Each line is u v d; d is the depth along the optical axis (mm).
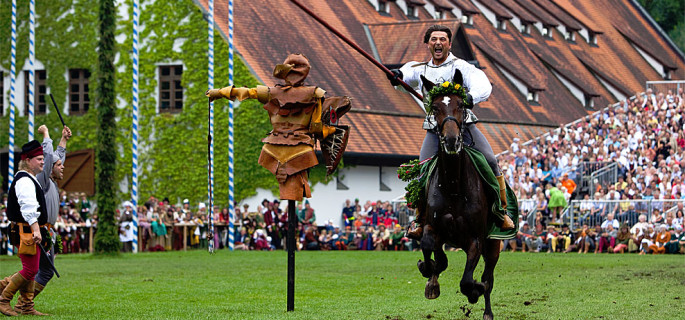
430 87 14820
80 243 44219
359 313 17516
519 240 43406
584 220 43906
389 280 25688
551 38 83625
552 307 18438
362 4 69250
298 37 60312
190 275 27484
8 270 29734
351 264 33031
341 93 58250
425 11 73688
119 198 55500
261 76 53781
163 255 39500
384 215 49375
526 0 84312
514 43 77875
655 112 57281
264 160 17312
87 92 56812
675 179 45969
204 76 54406
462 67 15750
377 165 56719
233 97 17094
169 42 55219
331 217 53938
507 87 72375
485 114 67000
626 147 52156
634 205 42875
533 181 51125
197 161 54125
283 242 47688
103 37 38312
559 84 78188
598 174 51344
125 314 17484
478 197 14281
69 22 57125
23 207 16516
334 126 17391
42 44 57719
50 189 17484
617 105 60000
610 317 16781
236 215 48594
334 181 54344
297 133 17188
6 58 58719
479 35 75062
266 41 57250
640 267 30078
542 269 29406
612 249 40844
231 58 43438
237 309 18391
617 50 91062
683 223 39750
